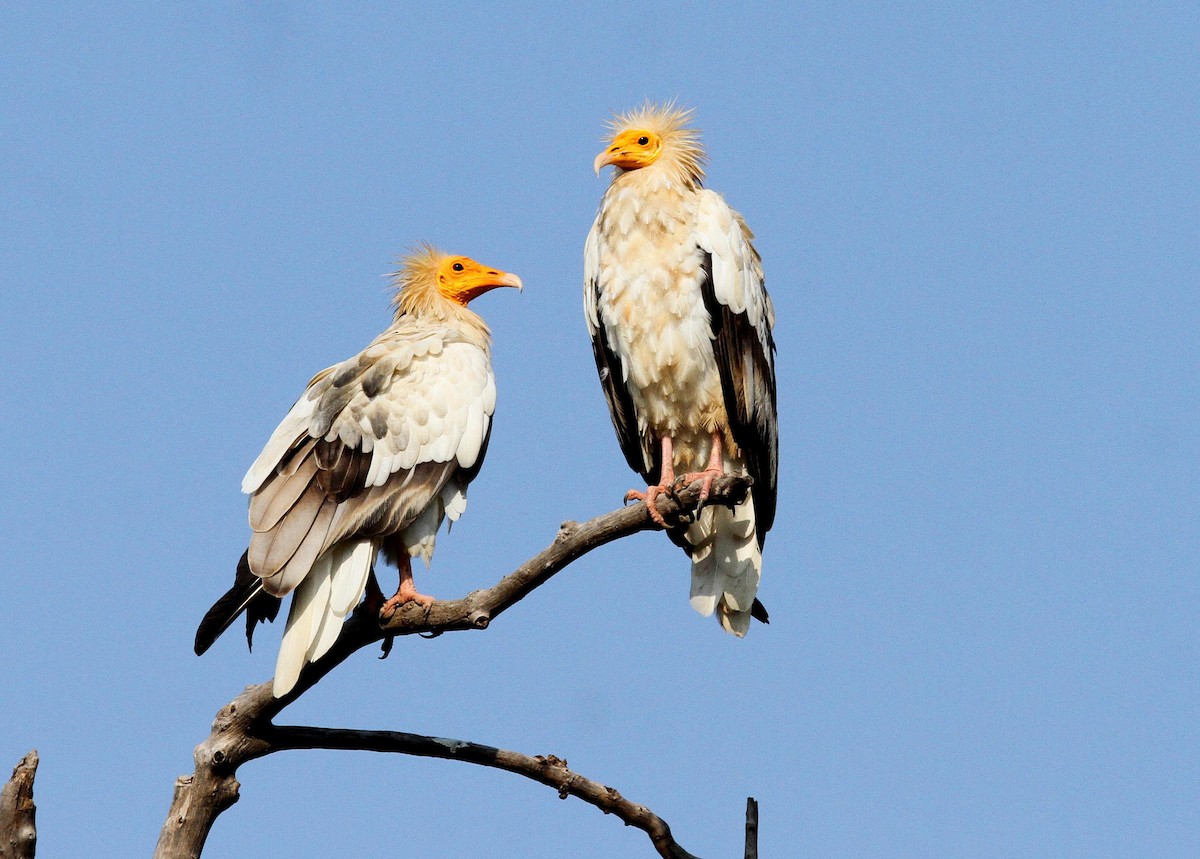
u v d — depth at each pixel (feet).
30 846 30.40
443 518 40.32
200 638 35.09
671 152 45.70
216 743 33.83
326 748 34.60
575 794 35.45
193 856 33.76
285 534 36.55
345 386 39.63
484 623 35.76
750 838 35.45
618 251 44.75
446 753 34.86
